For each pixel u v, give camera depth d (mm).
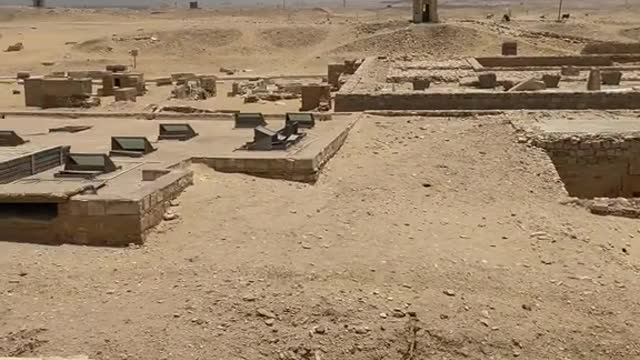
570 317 8453
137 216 9359
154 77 43500
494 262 9516
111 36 58938
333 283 8648
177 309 8008
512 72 29031
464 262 9422
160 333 7625
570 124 16672
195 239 9625
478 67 30812
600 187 15312
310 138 14734
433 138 16031
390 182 12773
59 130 16641
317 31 59531
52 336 7531
